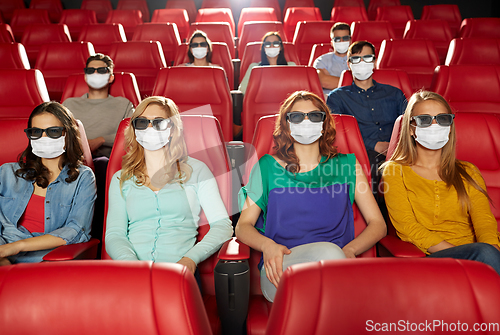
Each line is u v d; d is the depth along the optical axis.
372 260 0.71
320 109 1.72
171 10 7.51
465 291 0.68
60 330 0.67
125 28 7.43
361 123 2.88
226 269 1.33
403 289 0.67
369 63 2.84
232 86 4.63
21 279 0.69
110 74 3.04
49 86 4.41
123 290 0.69
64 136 1.85
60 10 8.34
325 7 8.67
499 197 1.93
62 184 1.85
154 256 1.60
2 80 2.84
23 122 1.96
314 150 1.76
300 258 1.47
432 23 6.25
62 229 1.74
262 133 1.83
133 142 1.72
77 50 4.47
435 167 1.85
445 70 3.09
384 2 8.18
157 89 2.97
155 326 0.68
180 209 1.68
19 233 1.79
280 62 4.23
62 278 0.69
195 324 0.69
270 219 1.66
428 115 1.76
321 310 0.66
